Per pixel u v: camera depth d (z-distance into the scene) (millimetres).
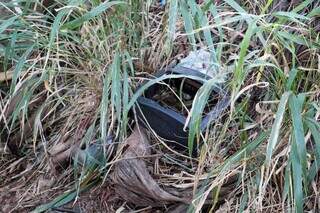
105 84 1802
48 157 2012
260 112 1720
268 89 1777
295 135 1489
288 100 1537
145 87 1738
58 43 1914
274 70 1738
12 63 2123
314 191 1625
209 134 1777
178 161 1867
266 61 1695
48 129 2104
